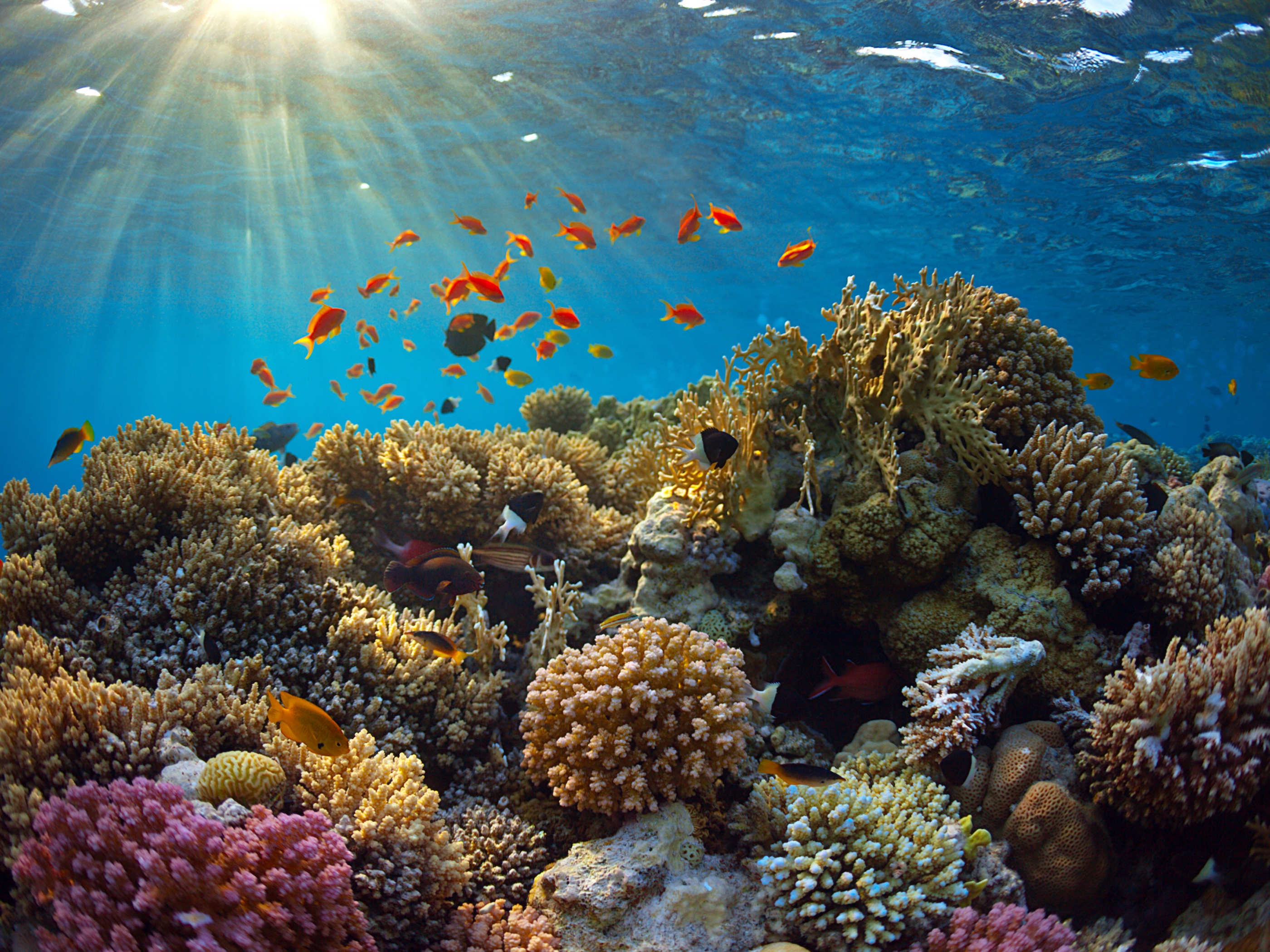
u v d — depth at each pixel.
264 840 2.52
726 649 3.67
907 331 4.42
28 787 2.76
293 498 5.38
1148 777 3.07
